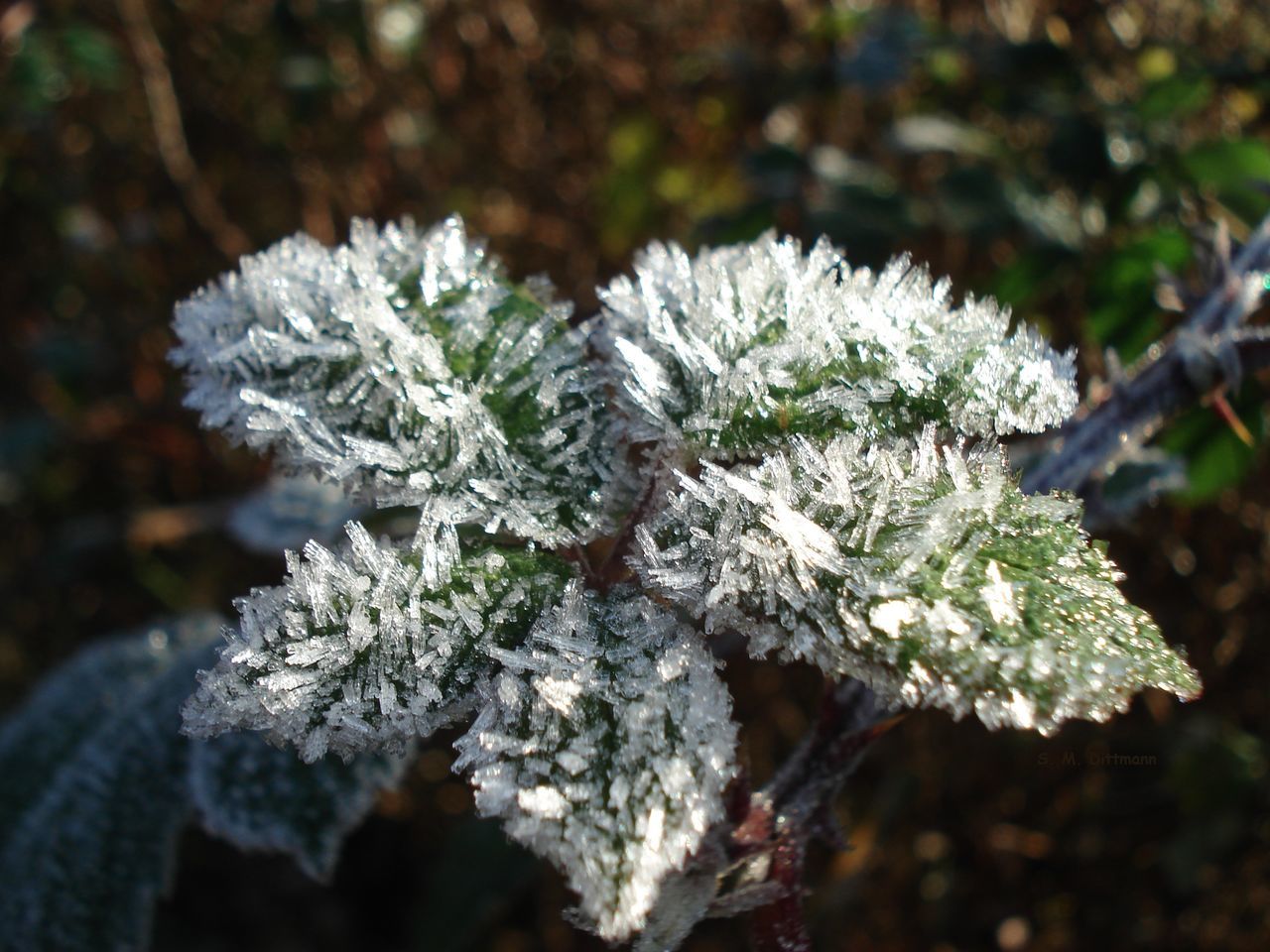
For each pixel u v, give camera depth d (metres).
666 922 0.11
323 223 0.38
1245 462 0.20
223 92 0.38
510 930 0.30
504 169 0.38
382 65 0.37
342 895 0.32
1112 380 0.15
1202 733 0.28
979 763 0.30
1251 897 0.28
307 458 0.11
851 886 0.28
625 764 0.09
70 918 0.17
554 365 0.11
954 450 0.10
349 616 0.10
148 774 0.18
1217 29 0.29
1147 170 0.25
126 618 0.37
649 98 0.37
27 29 0.35
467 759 0.09
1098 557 0.09
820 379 0.11
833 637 0.09
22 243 0.39
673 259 0.12
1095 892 0.30
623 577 0.11
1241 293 0.15
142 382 0.38
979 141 0.29
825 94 0.33
